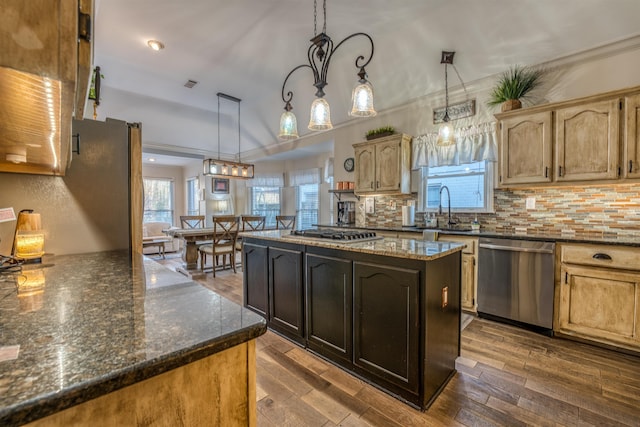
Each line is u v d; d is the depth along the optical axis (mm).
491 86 3225
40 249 1379
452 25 3055
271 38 3436
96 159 1705
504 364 2045
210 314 701
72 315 688
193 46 3590
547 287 2488
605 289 2225
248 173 5074
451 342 1895
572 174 2477
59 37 435
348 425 1497
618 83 2520
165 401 560
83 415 474
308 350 2246
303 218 6742
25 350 518
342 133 4770
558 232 2863
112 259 1435
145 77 4371
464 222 3510
